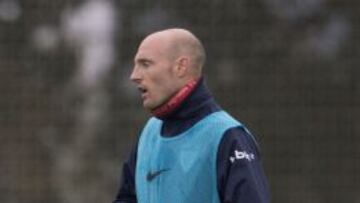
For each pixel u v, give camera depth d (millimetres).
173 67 12508
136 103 30469
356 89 29609
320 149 29141
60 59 31172
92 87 31094
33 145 30297
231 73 29719
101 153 30516
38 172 30328
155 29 31000
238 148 12164
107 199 30359
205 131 12375
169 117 12641
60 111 30641
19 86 30359
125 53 31516
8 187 30156
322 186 29047
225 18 30156
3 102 30203
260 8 30359
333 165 29094
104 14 31828
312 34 30984
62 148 30516
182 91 12508
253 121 29391
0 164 30141
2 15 30781
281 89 29578
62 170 30500
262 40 30141
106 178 30422
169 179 12484
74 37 31781
